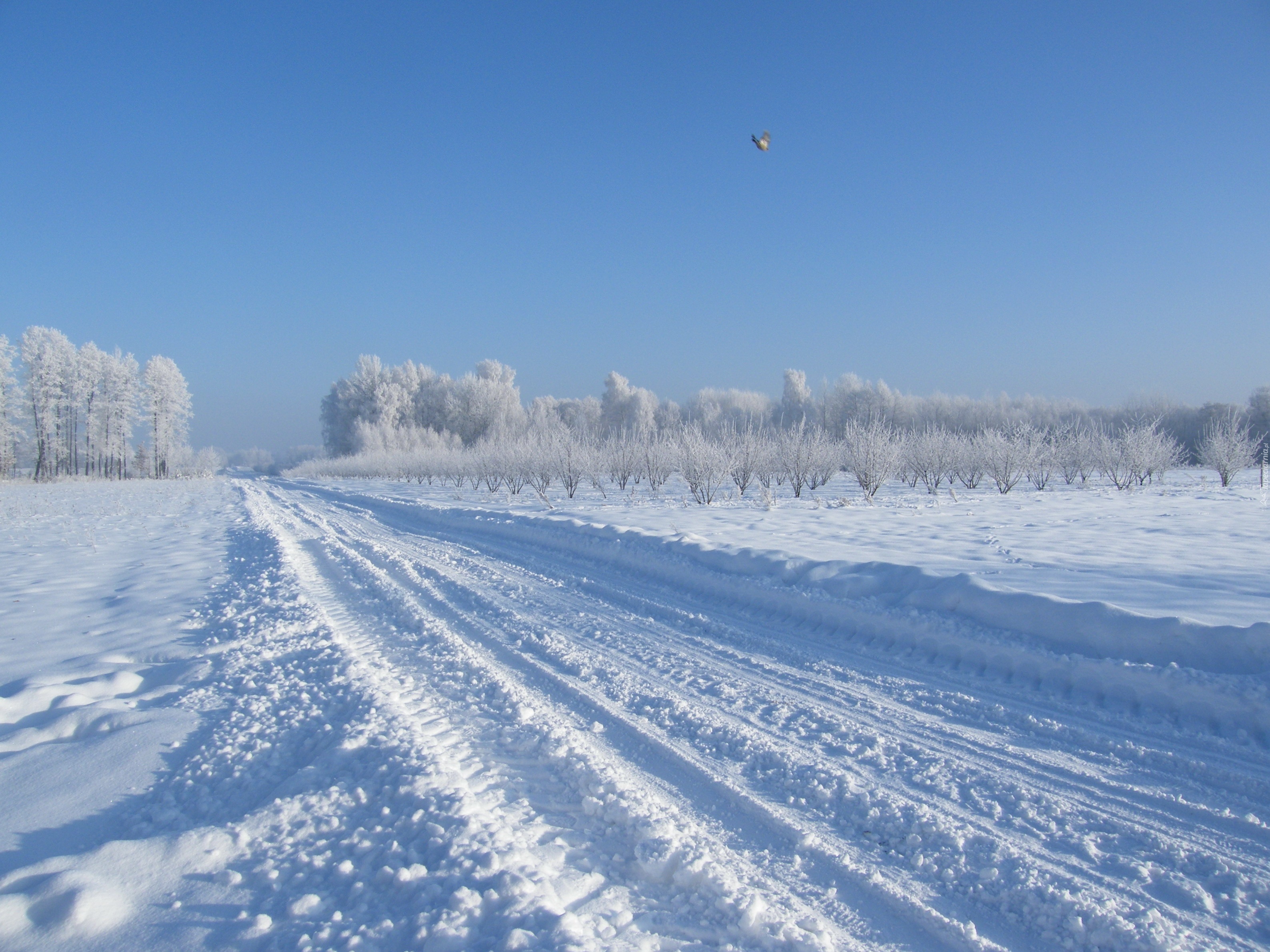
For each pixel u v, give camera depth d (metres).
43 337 59.16
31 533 15.14
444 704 4.47
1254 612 5.14
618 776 3.37
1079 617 4.97
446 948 2.06
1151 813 3.06
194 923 2.29
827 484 23.17
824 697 4.57
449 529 15.55
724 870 2.63
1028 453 20.23
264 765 3.53
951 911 2.45
